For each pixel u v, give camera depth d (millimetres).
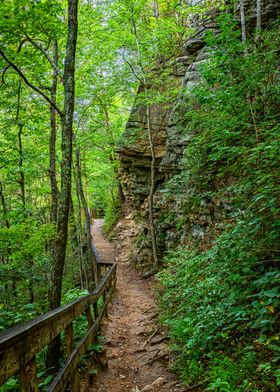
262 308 3754
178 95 12750
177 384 4242
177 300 7574
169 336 5992
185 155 10992
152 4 16891
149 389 4262
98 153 19016
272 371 3244
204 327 4711
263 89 6465
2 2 6984
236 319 4180
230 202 7570
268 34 7094
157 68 15031
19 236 10672
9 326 5496
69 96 6012
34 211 18422
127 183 17078
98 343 5355
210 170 9305
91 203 36500
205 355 4414
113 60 14094
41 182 18266
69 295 7805
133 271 15656
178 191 12289
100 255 19609
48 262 11539
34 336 2424
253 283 3996
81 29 12453
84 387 4152
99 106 15148
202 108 8922
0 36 7508
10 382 3367
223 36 6074
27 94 11969
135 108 15773
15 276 10781
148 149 14945
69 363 3373
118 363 5277
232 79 6090
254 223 4227
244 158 5438
